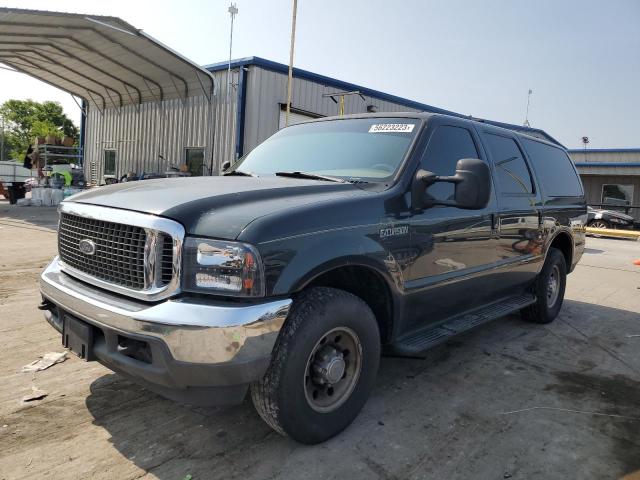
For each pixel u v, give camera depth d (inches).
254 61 648.4
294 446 115.3
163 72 708.7
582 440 123.4
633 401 147.5
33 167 927.0
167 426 122.3
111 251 111.1
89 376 148.4
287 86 689.0
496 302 191.2
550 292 225.9
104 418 125.0
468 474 107.7
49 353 163.9
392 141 146.5
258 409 108.9
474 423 130.0
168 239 101.3
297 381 106.1
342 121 167.3
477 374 163.6
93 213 115.2
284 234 102.5
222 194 111.1
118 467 105.6
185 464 107.4
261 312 97.1
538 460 114.0
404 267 130.3
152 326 96.2
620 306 269.7
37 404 130.8
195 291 99.0
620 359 183.8
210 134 708.7
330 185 127.0
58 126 3110.2
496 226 169.9
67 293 114.8
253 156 173.6
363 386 122.6
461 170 125.7
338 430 118.6
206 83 696.4
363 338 120.1
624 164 1056.2
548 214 207.3
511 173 189.0
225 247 97.7
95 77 813.2
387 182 133.1
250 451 112.8
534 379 161.5
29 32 618.2
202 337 94.3
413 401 141.5
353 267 120.6
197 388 99.0
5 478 100.7
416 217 134.2
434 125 151.6
